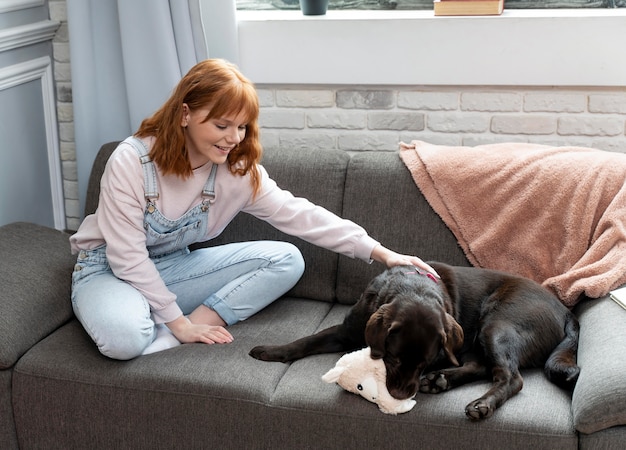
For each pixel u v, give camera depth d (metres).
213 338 2.34
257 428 2.11
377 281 2.27
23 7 3.07
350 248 2.46
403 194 2.67
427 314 2.02
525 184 2.55
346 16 3.14
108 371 2.21
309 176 2.75
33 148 3.26
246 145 2.39
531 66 2.91
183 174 2.35
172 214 2.41
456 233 2.61
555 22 2.85
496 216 2.58
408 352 1.97
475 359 2.18
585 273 2.35
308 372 2.19
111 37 3.10
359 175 2.71
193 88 2.24
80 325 2.47
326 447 2.07
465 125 3.08
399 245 2.64
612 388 1.90
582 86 2.94
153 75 3.02
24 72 3.12
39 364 2.26
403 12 3.18
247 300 2.50
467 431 1.97
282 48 3.10
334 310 2.62
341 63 3.06
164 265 2.54
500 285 2.35
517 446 1.94
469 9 2.97
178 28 2.97
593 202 2.45
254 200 2.52
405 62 3.01
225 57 3.11
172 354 2.27
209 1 3.04
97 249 2.45
